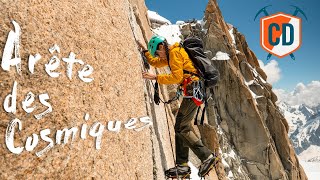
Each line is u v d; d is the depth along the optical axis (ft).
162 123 25.20
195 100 17.22
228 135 167.94
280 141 184.14
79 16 12.50
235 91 174.70
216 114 171.94
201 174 17.90
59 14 11.24
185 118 17.88
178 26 217.36
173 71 17.21
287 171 176.96
